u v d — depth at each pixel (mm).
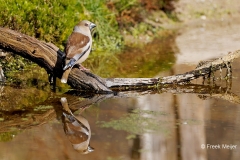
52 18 15562
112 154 8188
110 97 11797
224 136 9133
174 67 14930
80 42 11531
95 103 11219
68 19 16172
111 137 8953
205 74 13117
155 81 12719
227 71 13625
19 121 9852
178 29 22109
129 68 14836
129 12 20219
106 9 19031
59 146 8508
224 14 24906
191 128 9422
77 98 11609
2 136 8984
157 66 15070
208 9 24891
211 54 16750
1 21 14180
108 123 9742
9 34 11633
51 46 11906
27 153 8164
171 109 10750
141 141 8773
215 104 11156
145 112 10508
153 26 21141
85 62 15703
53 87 12508
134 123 9742
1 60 13883
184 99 11617
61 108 10758
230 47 18016
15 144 8586
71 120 9938
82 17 17172
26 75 13609
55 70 11828
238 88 12688
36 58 11797
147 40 19656
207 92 12289
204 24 23281
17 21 14516
